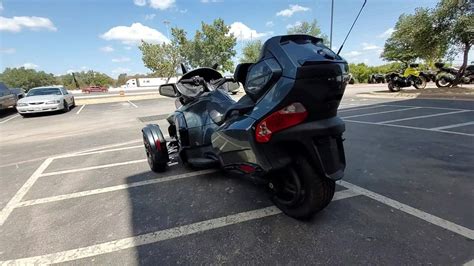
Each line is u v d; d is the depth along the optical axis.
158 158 3.96
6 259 2.30
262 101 2.30
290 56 2.10
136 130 8.10
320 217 2.64
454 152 4.34
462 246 2.13
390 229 2.40
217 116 3.60
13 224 2.86
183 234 2.52
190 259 2.18
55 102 13.02
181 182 3.74
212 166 3.60
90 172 4.40
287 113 2.13
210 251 2.26
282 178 2.64
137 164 4.69
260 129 2.25
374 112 8.97
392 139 5.34
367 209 2.75
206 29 33.38
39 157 5.55
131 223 2.77
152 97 21.80
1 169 4.86
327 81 2.12
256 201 3.06
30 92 14.17
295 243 2.28
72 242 2.50
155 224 2.72
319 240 2.30
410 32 13.41
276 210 2.83
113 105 16.95
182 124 3.87
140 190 3.56
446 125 6.34
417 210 2.68
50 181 4.08
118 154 5.43
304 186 2.42
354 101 12.56
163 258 2.21
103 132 8.05
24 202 3.37
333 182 2.43
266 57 2.27
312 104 2.14
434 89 14.57
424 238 2.25
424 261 2.00
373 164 3.99
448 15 12.04
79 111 14.30
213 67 4.42
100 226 2.74
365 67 35.25
